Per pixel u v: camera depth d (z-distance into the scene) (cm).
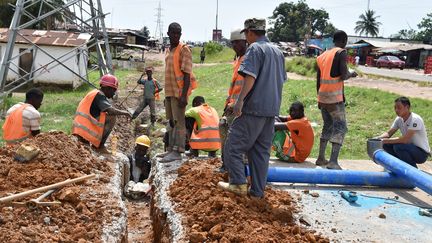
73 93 2186
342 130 689
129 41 6303
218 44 6669
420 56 5406
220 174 597
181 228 486
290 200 567
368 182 636
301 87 2256
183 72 659
